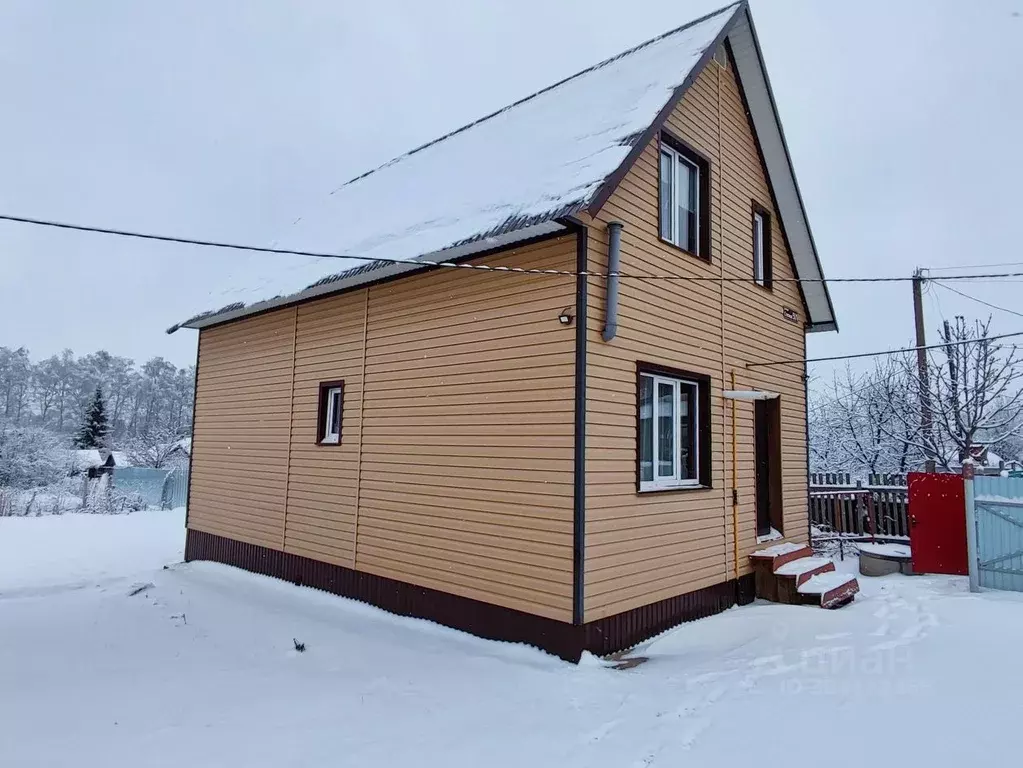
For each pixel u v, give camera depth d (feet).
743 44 29.01
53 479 98.27
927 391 51.98
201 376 40.98
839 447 72.43
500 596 22.08
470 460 23.62
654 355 23.61
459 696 17.16
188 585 33.27
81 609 28.40
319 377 31.50
